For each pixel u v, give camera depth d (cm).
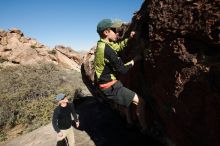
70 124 657
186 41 321
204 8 292
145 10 429
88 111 936
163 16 350
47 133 869
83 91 1554
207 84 285
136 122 625
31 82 2245
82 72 920
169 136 456
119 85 390
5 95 1919
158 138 518
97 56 383
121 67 382
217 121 287
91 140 722
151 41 378
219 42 279
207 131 308
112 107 813
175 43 331
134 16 521
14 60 2936
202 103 302
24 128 1551
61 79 2428
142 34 436
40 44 3478
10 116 1648
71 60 3678
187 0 315
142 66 466
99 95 870
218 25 278
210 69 281
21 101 1844
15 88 2108
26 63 2953
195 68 304
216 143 300
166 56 354
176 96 339
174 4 335
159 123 486
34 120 1602
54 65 3005
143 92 500
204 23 291
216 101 279
